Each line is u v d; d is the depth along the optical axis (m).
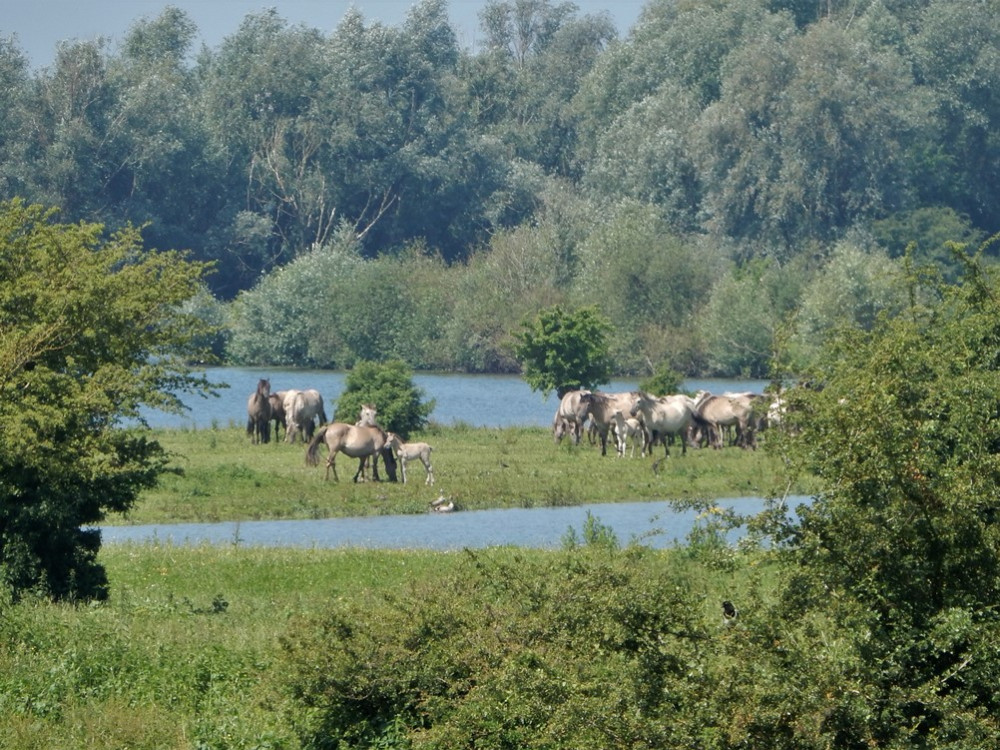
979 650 42.25
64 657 60.94
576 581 50.50
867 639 42.47
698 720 41.72
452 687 50.31
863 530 44.12
